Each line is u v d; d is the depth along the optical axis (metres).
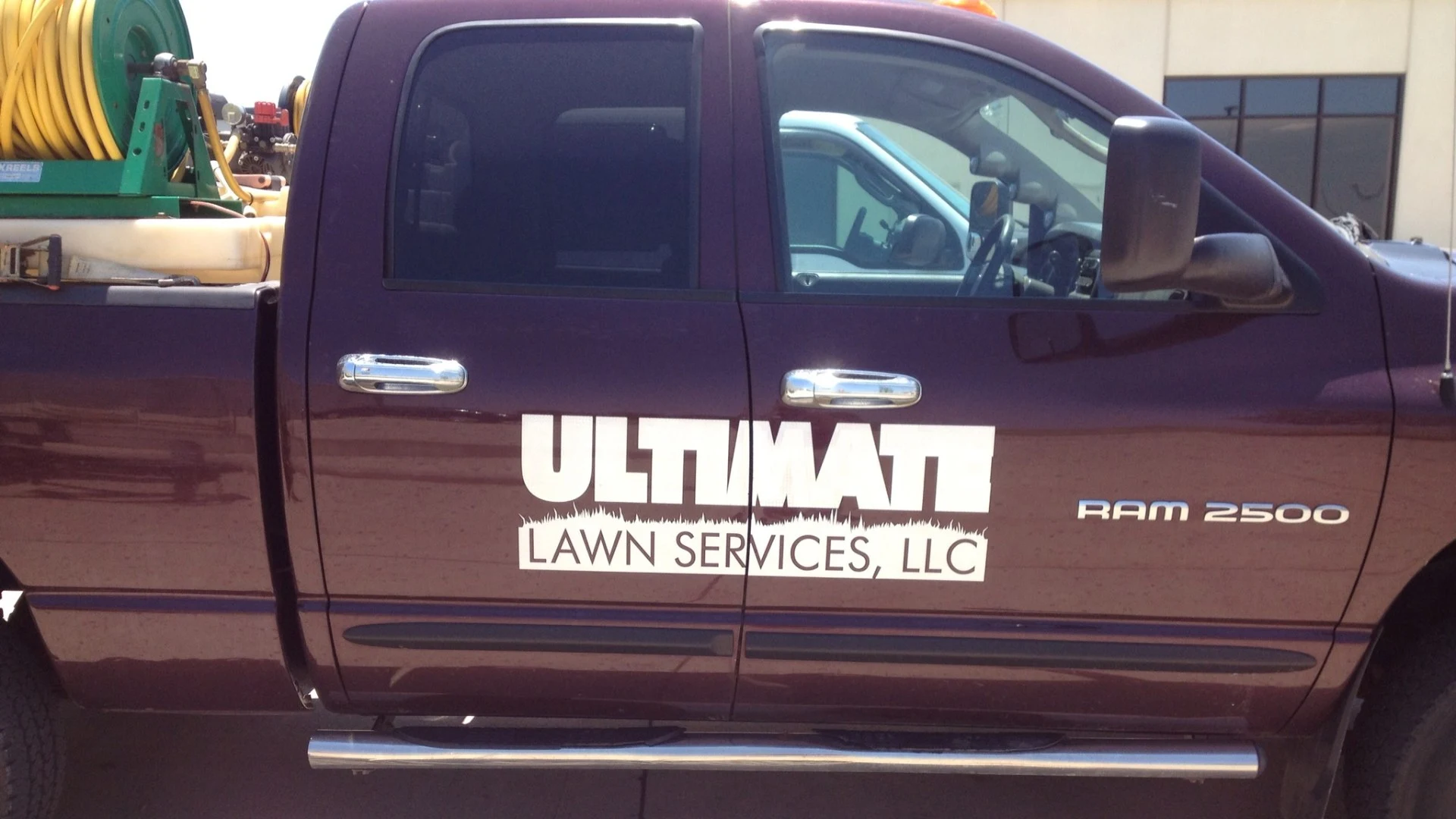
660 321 2.14
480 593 2.20
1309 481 2.09
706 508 2.13
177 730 3.24
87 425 2.13
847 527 2.13
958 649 2.19
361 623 2.21
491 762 2.24
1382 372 2.09
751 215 2.19
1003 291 2.22
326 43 2.25
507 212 2.20
